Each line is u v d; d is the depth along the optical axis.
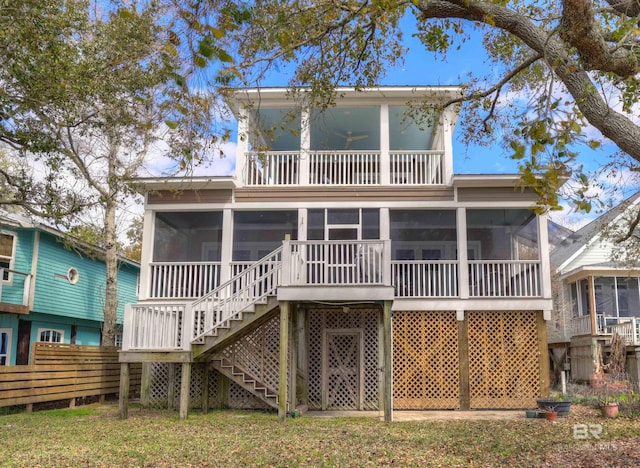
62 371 13.88
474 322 14.19
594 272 20.42
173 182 14.06
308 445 8.51
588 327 20.22
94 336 21.55
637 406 12.97
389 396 11.21
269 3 7.94
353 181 14.95
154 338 11.73
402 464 7.19
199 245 15.09
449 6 7.32
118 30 9.15
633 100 7.36
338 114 15.76
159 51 6.67
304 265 11.75
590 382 19.00
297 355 13.70
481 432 9.90
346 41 9.39
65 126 10.68
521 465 7.07
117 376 16.67
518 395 13.88
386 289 11.35
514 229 15.15
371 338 14.26
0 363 16.34
